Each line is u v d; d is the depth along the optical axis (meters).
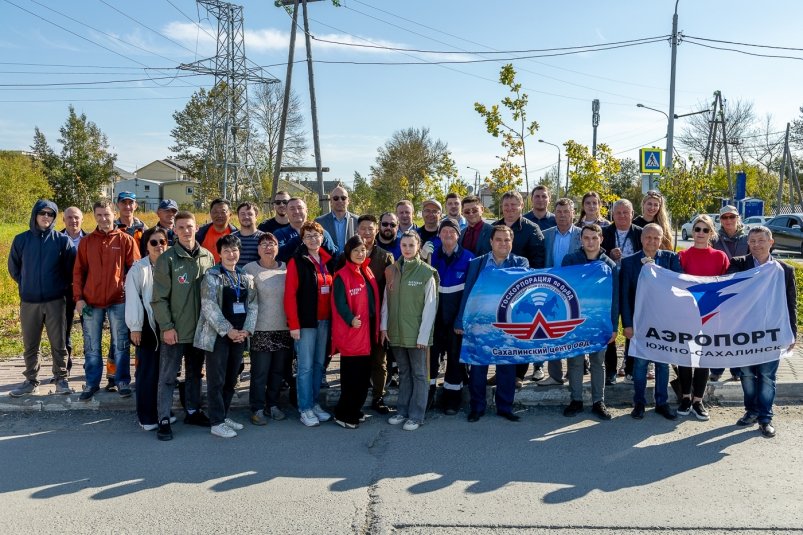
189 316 5.65
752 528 3.87
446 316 6.31
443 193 24.70
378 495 4.38
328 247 6.48
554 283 6.11
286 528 3.89
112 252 6.35
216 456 5.16
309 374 5.98
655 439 5.50
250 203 6.82
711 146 41.69
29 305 6.39
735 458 5.04
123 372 6.48
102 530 3.88
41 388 6.74
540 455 5.14
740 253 7.20
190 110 62.59
